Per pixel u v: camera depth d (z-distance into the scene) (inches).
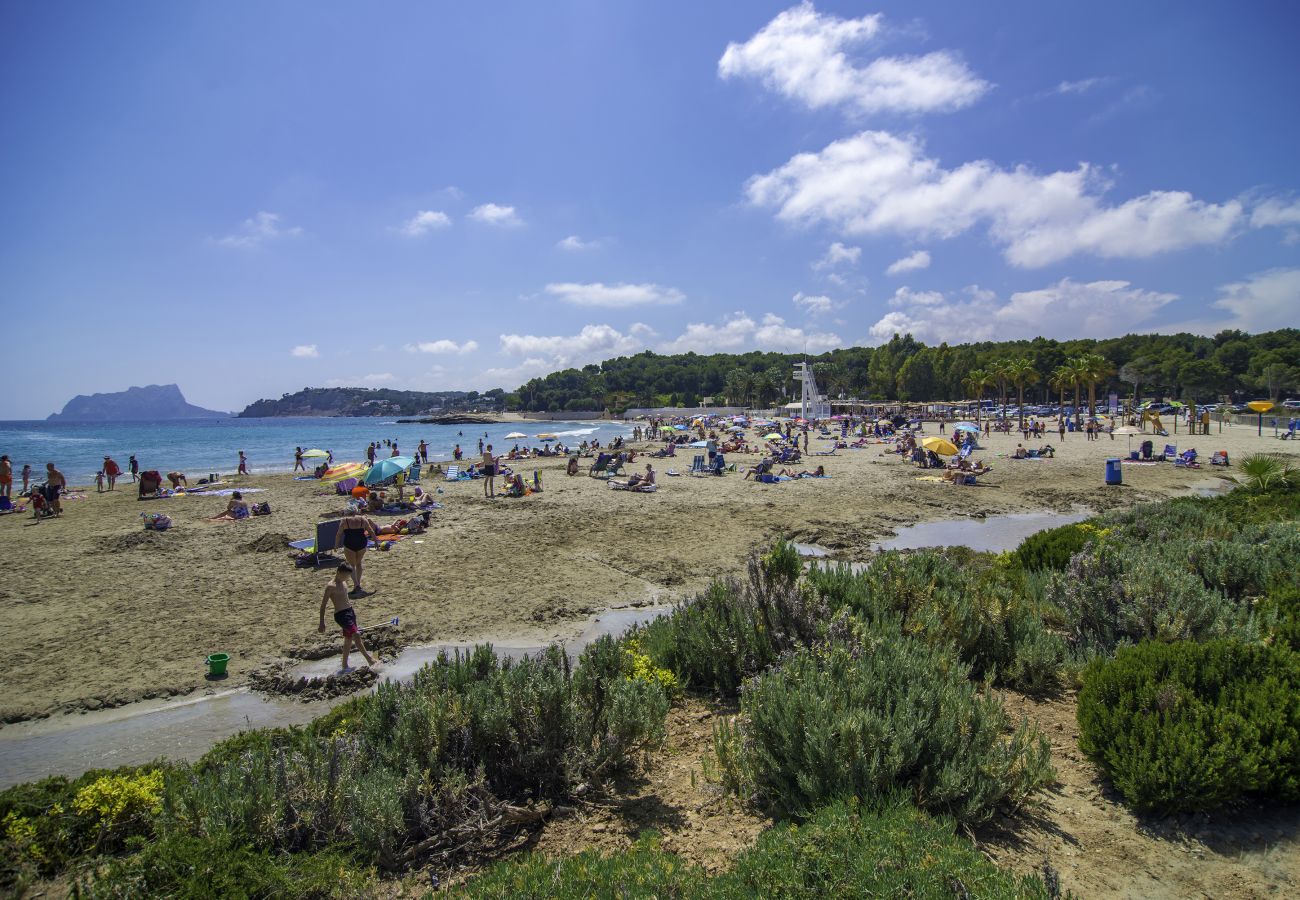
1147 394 4475.9
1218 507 611.2
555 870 141.6
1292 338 4443.9
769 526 775.1
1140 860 150.5
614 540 703.1
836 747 168.2
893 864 127.0
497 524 797.9
